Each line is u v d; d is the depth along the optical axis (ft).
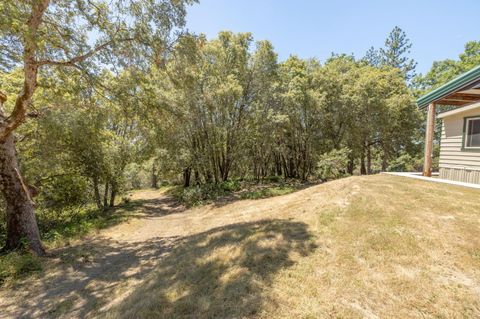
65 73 21.31
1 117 19.03
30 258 17.26
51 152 29.58
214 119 48.57
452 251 10.61
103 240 24.67
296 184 52.95
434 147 71.92
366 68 65.10
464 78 21.01
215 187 50.19
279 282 9.55
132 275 15.43
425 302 7.93
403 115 58.95
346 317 7.50
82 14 18.72
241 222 21.89
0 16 11.56
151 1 19.60
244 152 57.06
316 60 60.44
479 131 21.59
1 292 13.60
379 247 11.45
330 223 15.11
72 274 16.24
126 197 58.08
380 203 16.96
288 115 51.85
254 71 48.49
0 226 25.39
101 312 10.73
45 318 11.22
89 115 26.22
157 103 26.96
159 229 29.09
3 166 19.15
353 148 58.65
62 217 33.40
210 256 13.30
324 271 10.10
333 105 54.90
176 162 51.42
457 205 15.35
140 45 21.02
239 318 7.71
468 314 7.37
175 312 8.61
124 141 44.19
